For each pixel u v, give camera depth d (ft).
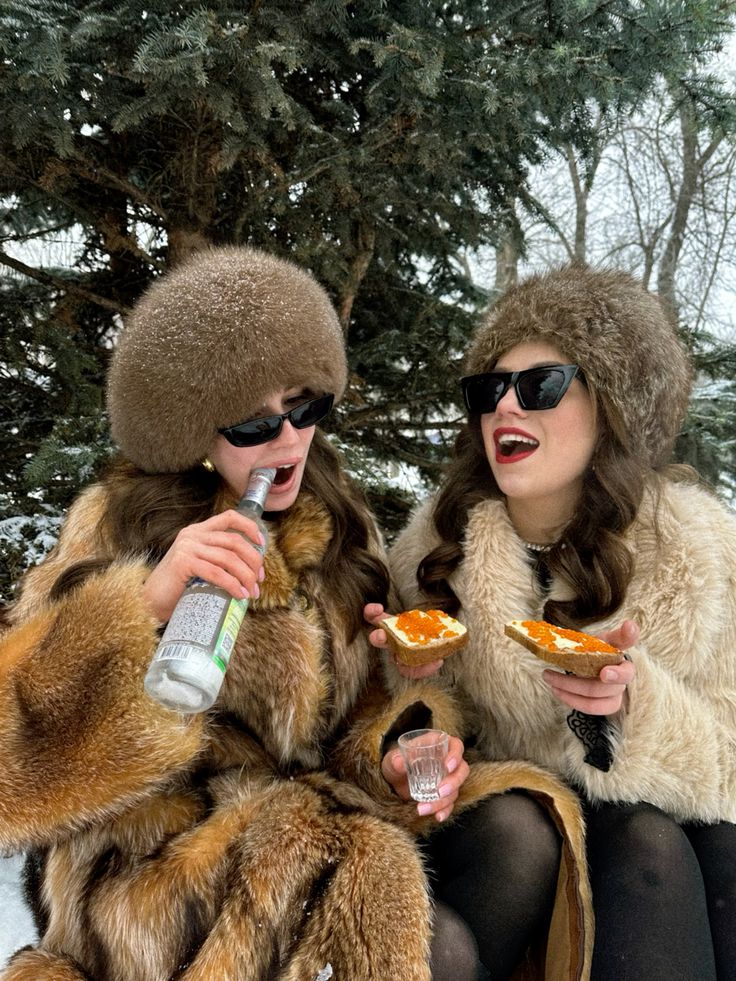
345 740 4.44
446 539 5.03
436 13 7.18
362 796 3.96
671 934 3.61
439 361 9.52
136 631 3.51
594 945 3.72
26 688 3.49
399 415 10.52
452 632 4.22
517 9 7.20
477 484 5.09
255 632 4.22
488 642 4.55
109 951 3.48
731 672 4.49
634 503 4.48
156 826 3.74
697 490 4.98
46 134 6.23
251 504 3.72
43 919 4.17
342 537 4.75
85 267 9.96
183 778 4.02
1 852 3.39
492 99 6.51
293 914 3.35
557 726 4.55
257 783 3.96
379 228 8.61
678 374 4.69
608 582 4.45
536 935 4.19
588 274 4.66
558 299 4.45
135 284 9.36
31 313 8.72
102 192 8.48
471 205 8.84
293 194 8.02
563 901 3.87
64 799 3.36
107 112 6.50
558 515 4.90
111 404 4.36
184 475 4.55
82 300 8.87
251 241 8.55
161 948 3.39
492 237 9.71
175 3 6.04
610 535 4.50
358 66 7.11
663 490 4.74
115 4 6.18
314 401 4.38
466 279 11.00
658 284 27.81
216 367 3.96
